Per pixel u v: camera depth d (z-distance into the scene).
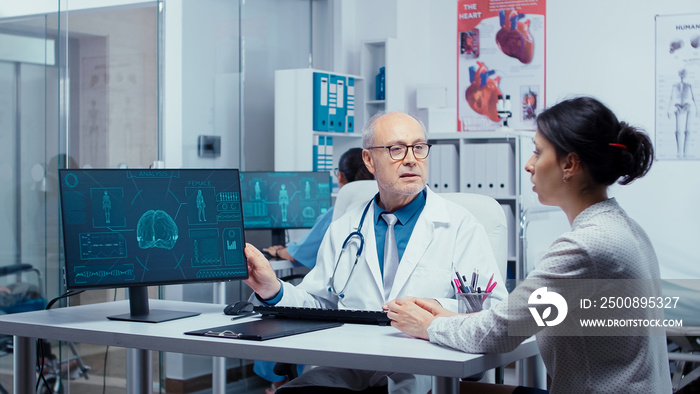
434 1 5.89
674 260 5.22
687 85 5.21
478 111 5.79
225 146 4.69
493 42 5.73
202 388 4.56
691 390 3.80
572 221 1.65
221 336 1.78
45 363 3.47
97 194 2.06
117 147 3.98
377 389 2.12
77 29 3.75
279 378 3.67
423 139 2.33
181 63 4.35
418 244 2.30
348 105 5.33
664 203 5.25
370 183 3.19
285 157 5.07
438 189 4.88
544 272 1.56
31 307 3.40
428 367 1.52
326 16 5.76
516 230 4.59
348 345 1.67
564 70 5.53
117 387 3.84
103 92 3.90
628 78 5.35
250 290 4.78
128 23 4.02
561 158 1.60
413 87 5.78
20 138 3.38
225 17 4.68
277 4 5.42
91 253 2.02
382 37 5.64
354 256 2.37
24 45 3.37
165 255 2.10
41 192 3.41
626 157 1.55
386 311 2.00
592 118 1.56
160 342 1.81
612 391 1.53
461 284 1.91
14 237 3.39
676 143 5.23
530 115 5.63
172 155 4.30
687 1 5.20
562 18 5.52
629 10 5.33
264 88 5.30
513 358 1.71
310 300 2.33
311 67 5.75
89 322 2.04
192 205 2.15
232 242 2.17
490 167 4.68
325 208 4.50
